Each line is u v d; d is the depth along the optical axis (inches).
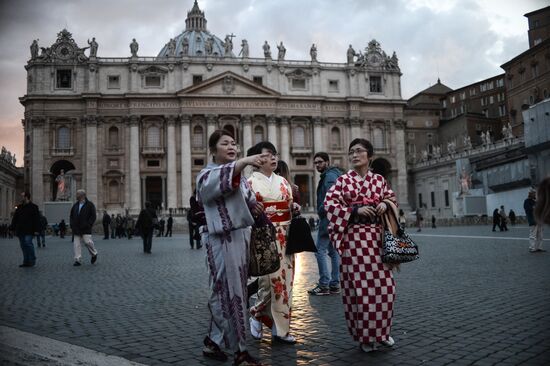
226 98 2802.7
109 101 2758.4
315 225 2324.1
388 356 210.5
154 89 2800.2
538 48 1800.0
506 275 444.8
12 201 2844.5
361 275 220.8
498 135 3334.2
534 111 1464.1
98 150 2731.3
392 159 3068.4
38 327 273.4
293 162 2923.2
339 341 239.5
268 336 263.3
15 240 1646.2
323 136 2970.0
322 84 3019.2
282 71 2947.8
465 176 2283.5
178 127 2795.3
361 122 3021.7
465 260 585.3
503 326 253.9
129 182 2733.8
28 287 434.6
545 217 141.0
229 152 223.1
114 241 1424.7
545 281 399.9
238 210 201.9
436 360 201.5
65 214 1990.7
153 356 216.2
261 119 2883.9
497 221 1339.8
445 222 2230.6
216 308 210.5
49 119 2719.0
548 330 242.4
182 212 2613.2
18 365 203.9
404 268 524.1
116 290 412.8
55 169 2795.3
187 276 506.0
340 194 235.1
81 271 568.4
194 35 4397.1
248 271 222.1
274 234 230.5
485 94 3479.3
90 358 205.5
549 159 1414.9
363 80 3075.8
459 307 307.9
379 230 228.1
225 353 221.9
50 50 2755.9
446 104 3777.1
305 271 542.9
